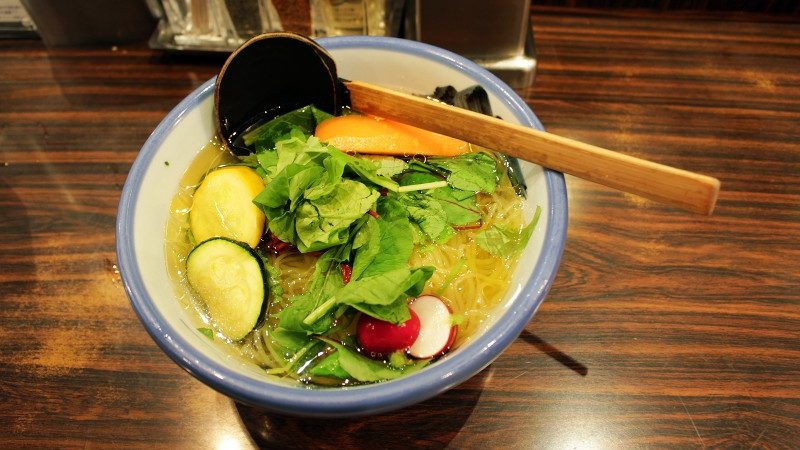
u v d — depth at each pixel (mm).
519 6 360
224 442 268
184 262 276
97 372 290
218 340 253
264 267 265
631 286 310
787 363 284
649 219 334
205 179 288
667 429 267
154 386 284
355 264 254
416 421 270
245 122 308
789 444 262
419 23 379
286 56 287
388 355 247
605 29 428
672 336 293
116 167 369
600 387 279
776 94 388
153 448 267
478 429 268
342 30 407
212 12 402
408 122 296
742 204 339
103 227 343
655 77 399
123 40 431
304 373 244
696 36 423
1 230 344
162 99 400
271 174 275
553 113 383
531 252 242
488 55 394
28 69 422
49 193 358
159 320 218
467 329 259
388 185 271
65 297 316
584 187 348
